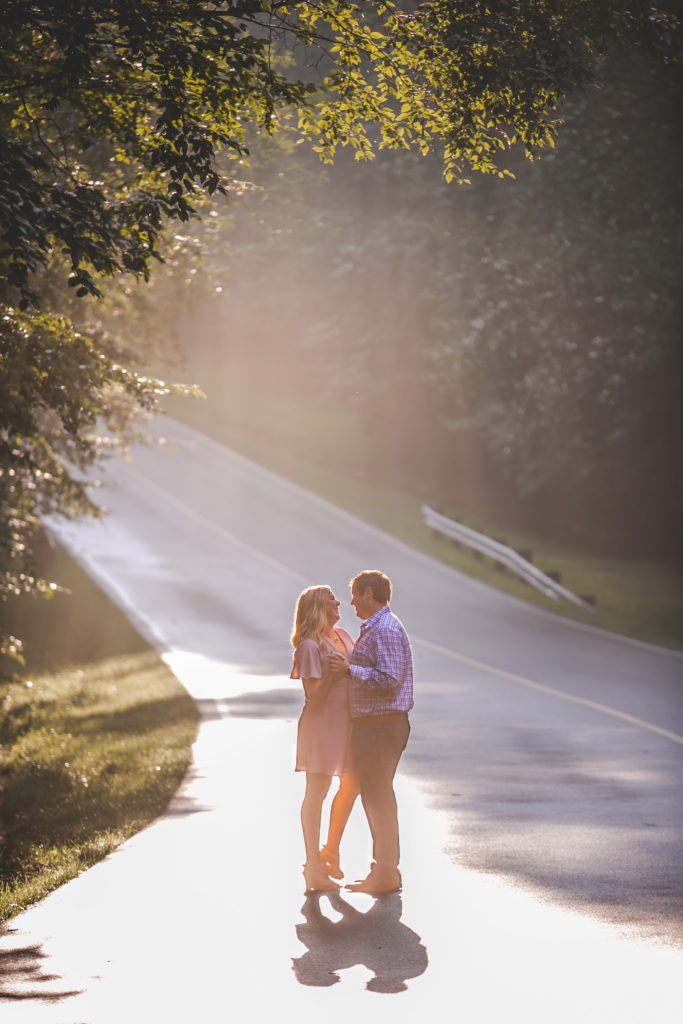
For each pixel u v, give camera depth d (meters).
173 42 19.17
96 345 33.78
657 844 23.83
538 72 22.34
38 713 47.31
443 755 35.06
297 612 21.09
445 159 24.36
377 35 21.56
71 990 15.46
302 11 21.62
